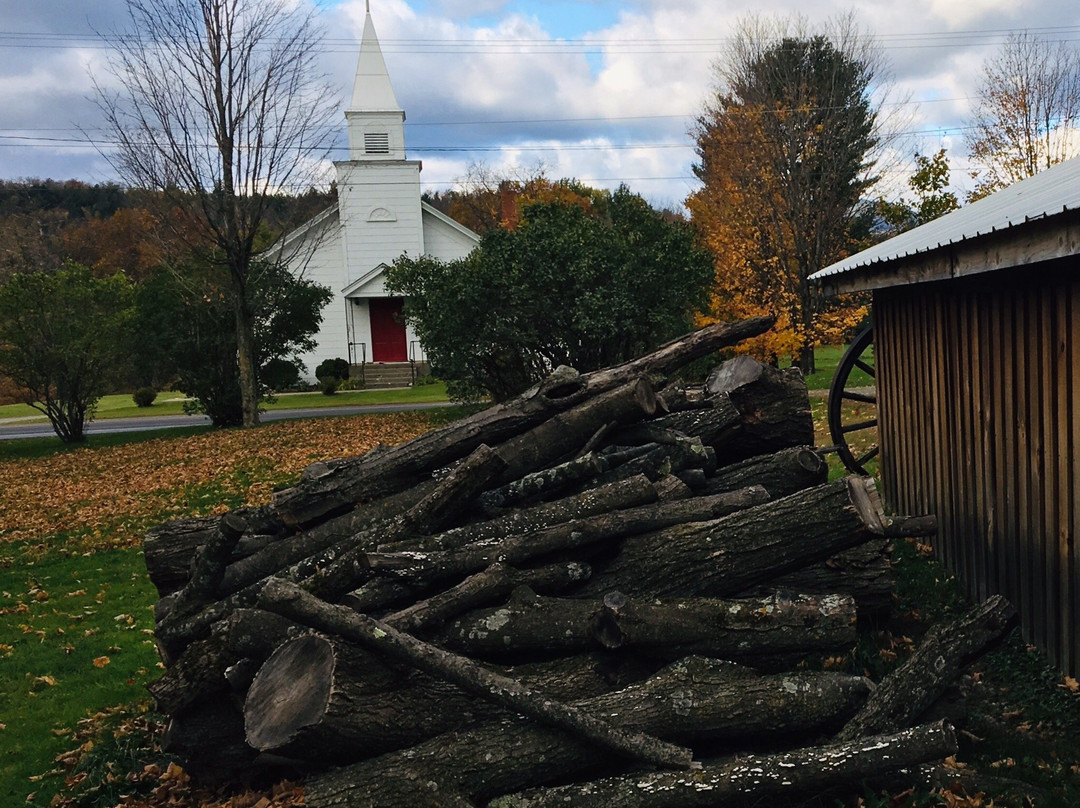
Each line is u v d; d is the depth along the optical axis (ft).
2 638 28.68
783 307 83.10
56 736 21.09
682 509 16.83
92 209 232.73
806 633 14.78
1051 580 18.25
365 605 15.64
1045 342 18.28
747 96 90.58
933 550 27.14
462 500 16.80
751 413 21.25
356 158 120.67
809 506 15.57
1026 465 19.47
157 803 16.76
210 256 79.77
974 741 15.85
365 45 121.90
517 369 63.82
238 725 16.57
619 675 14.82
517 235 62.13
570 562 16.22
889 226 94.79
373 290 120.57
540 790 13.04
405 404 94.27
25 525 45.19
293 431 72.02
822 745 13.70
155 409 111.65
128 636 28.14
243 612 15.62
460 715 14.15
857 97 89.04
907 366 29.63
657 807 12.71
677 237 63.82
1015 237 15.99
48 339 74.69
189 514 45.09
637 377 19.76
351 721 13.55
